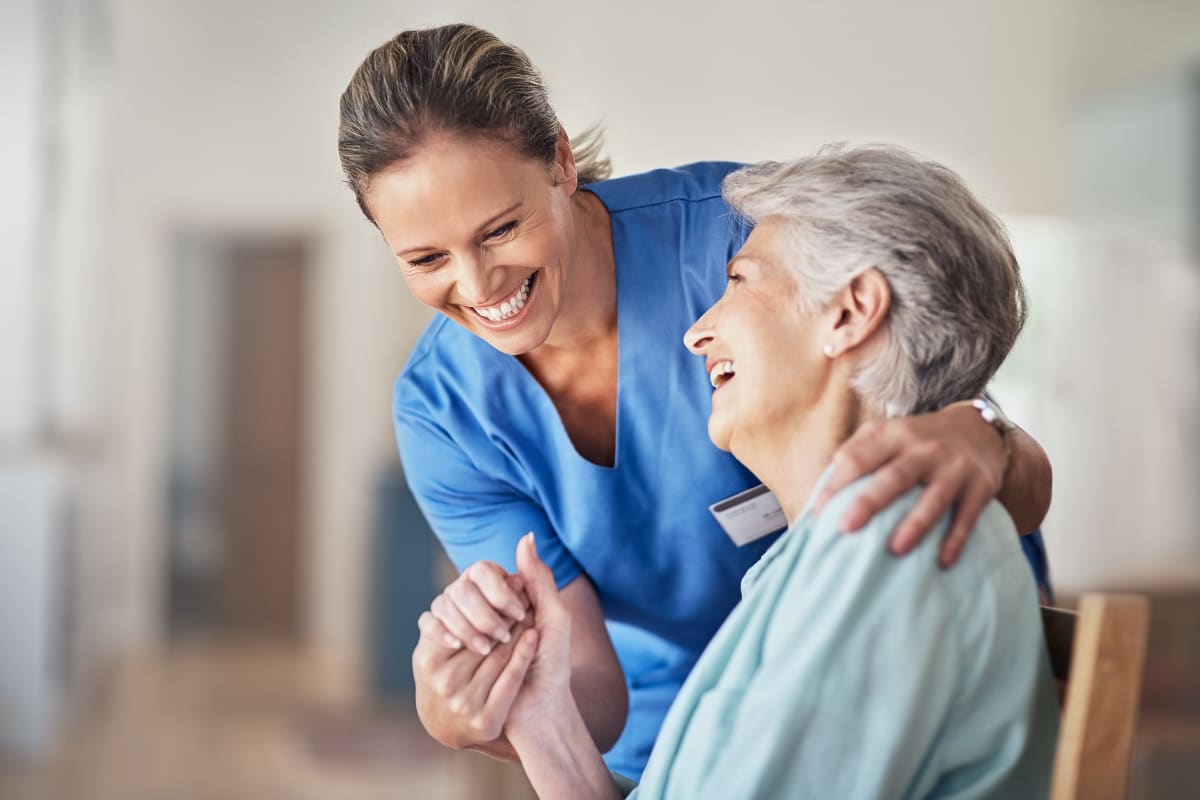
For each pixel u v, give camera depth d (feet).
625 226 4.49
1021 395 14.55
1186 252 16.14
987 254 3.47
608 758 5.14
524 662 3.78
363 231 22.40
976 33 18.63
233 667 20.29
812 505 3.26
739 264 3.64
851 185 3.50
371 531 18.39
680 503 4.59
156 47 22.12
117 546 22.24
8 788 12.68
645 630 5.04
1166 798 7.70
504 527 4.78
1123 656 3.04
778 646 3.08
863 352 3.47
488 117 3.41
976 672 3.10
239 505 23.30
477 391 4.58
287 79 22.40
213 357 23.18
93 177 19.24
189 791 12.82
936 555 3.09
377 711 17.08
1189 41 17.89
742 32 19.19
